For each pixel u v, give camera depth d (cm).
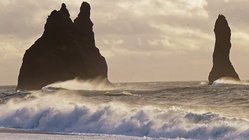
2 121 6625
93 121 5891
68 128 5962
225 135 4738
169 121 5322
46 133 5544
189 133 5009
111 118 5797
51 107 6506
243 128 4741
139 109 5866
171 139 4938
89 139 4938
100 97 8619
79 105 6325
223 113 6044
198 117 5238
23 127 6338
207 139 4791
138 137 5112
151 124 5366
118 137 5112
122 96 8994
